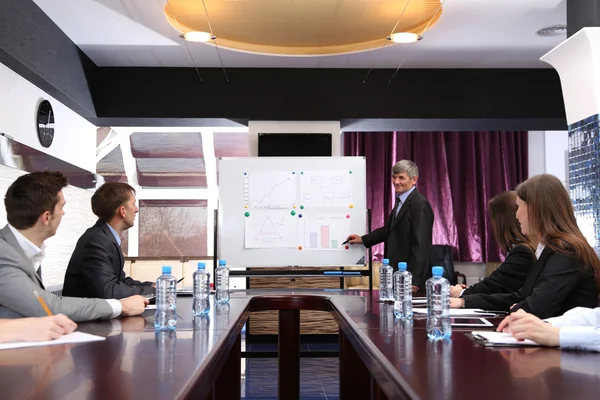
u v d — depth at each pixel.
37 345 1.63
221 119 5.91
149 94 5.80
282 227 4.48
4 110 4.09
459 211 7.92
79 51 5.29
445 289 1.77
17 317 1.99
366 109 5.87
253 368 5.05
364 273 4.44
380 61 5.66
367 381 3.04
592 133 3.70
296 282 6.13
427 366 1.33
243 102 5.84
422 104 5.89
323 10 4.34
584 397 1.05
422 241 3.89
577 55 3.75
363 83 5.88
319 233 4.48
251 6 4.26
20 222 2.15
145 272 7.10
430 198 7.86
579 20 3.85
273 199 4.50
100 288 2.70
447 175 7.84
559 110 5.88
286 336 3.55
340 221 4.49
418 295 3.84
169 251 7.99
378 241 4.32
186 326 2.07
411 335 1.82
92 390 1.09
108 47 5.25
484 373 1.26
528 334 1.58
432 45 5.19
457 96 5.90
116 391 1.09
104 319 2.24
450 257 7.05
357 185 4.52
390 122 6.09
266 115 5.84
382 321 2.18
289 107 5.86
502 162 7.95
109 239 2.84
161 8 4.35
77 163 5.66
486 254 7.83
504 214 2.90
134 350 1.55
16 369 1.30
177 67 5.83
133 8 4.36
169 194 7.99
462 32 4.87
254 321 6.25
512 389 1.11
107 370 1.29
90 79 5.61
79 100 5.30
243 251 4.47
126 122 6.07
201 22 4.61
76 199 5.56
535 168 8.08
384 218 7.84
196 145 7.67
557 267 2.00
